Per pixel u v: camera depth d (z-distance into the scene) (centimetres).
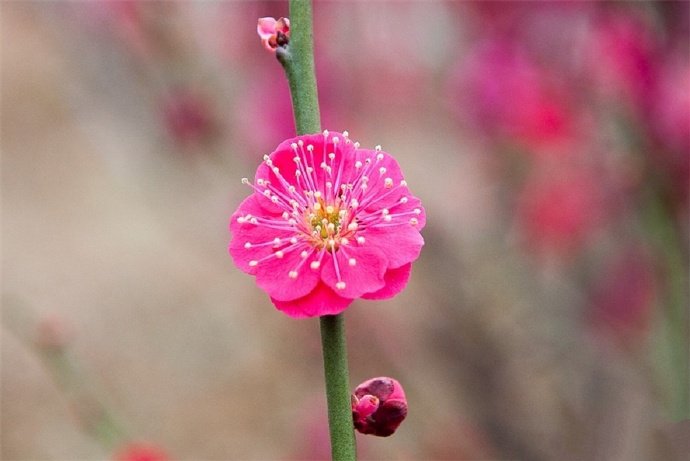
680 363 50
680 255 49
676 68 47
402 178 36
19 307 59
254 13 59
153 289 102
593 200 58
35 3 65
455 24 59
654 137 47
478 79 56
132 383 89
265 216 35
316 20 59
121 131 69
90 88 63
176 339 94
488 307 63
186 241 84
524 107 54
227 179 71
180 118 61
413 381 69
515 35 55
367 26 61
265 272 35
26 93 123
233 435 81
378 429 35
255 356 90
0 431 87
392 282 35
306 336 84
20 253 108
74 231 111
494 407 63
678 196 48
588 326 59
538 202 59
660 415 55
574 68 54
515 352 64
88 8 61
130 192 108
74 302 100
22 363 98
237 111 61
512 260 61
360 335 69
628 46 47
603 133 53
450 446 67
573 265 60
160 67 61
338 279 35
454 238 63
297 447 73
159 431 83
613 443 59
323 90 60
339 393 35
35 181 118
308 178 35
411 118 64
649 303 57
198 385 87
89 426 48
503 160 59
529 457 62
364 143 62
